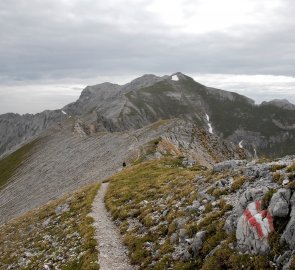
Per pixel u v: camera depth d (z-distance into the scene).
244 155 144.38
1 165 185.50
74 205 49.38
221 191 28.02
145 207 36.91
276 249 17.55
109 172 90.00
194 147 124.75
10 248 43.12
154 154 93.88
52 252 33.44
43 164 149.88
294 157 31.72
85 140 160.88
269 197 20.12
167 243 25.55
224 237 21.11
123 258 27.22
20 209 101.69
